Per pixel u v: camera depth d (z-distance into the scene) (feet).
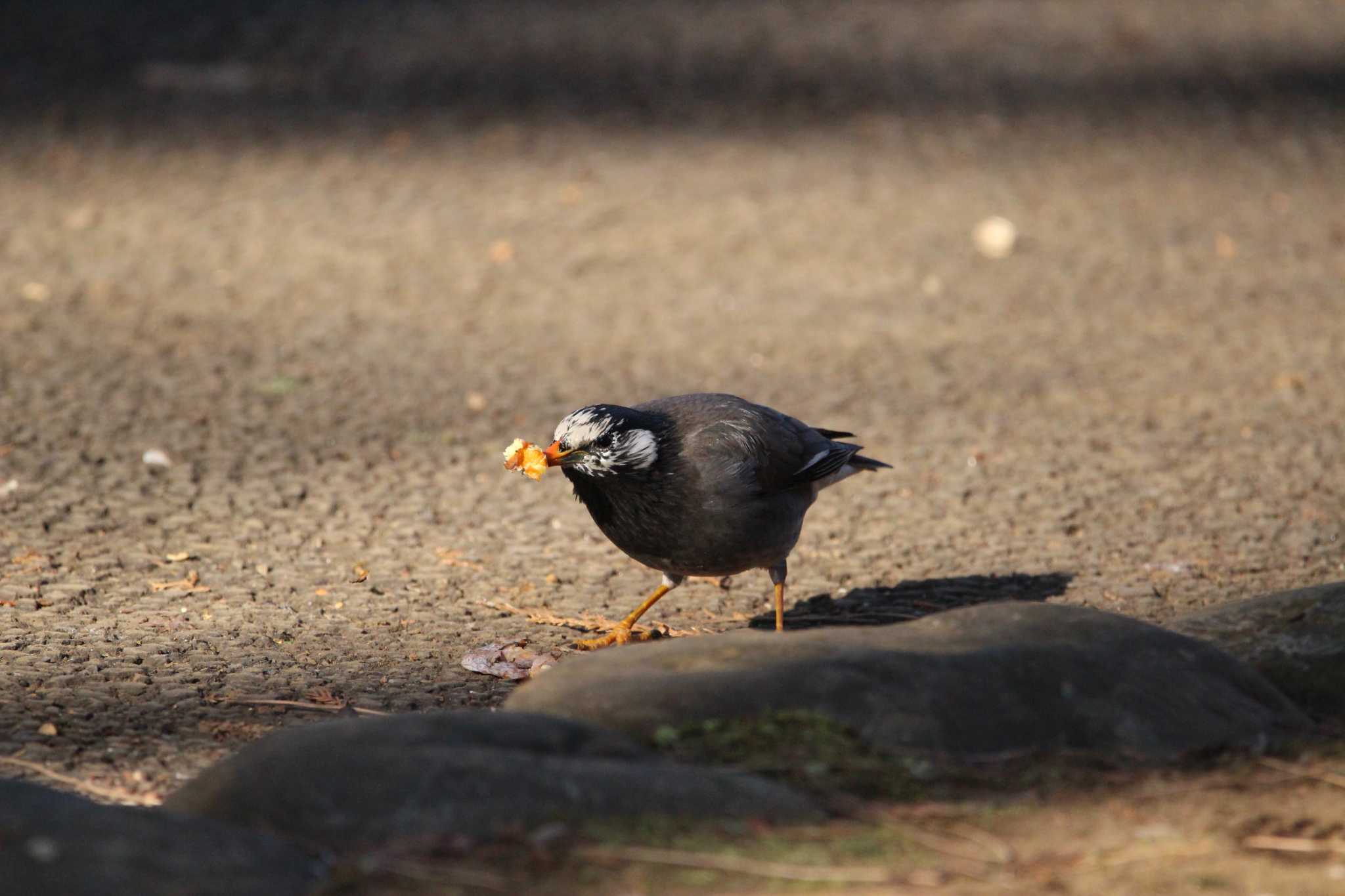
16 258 55.21
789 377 47.26
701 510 28.22
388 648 28.86
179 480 37.73
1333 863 18.40
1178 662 23.04
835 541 35.86
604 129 74.74
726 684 21.38
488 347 49.44
